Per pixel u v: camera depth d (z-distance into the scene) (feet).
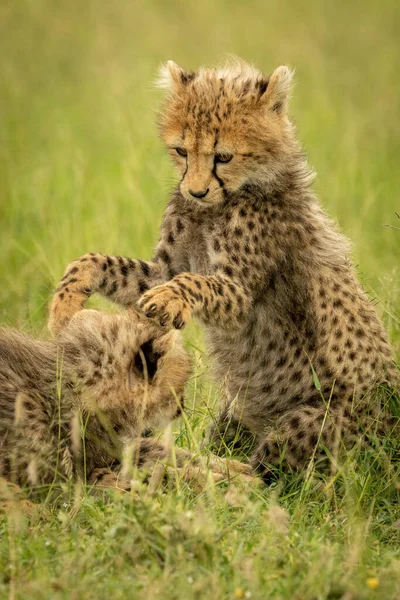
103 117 74.38
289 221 34.19
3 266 49.55
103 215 53.47
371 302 35.81
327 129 71.77
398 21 99.55
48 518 25.62
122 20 98.27
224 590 21.50
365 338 33.94
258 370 34.73
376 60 89.45
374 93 81.25
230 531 24.26
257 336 34.50
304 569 22.70
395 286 40.29
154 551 22.91
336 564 23.00
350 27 97.40
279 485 29.60
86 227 51.70
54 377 28.09
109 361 28.27
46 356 28.50
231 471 29.99
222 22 97.50
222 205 33.78
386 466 29.94
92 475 28.76
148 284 34.60
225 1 104.47
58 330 32.04
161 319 29.40
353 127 70.64
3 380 27.55
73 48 92.22
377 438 31.17
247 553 23.31
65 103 79.10
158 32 94.38
